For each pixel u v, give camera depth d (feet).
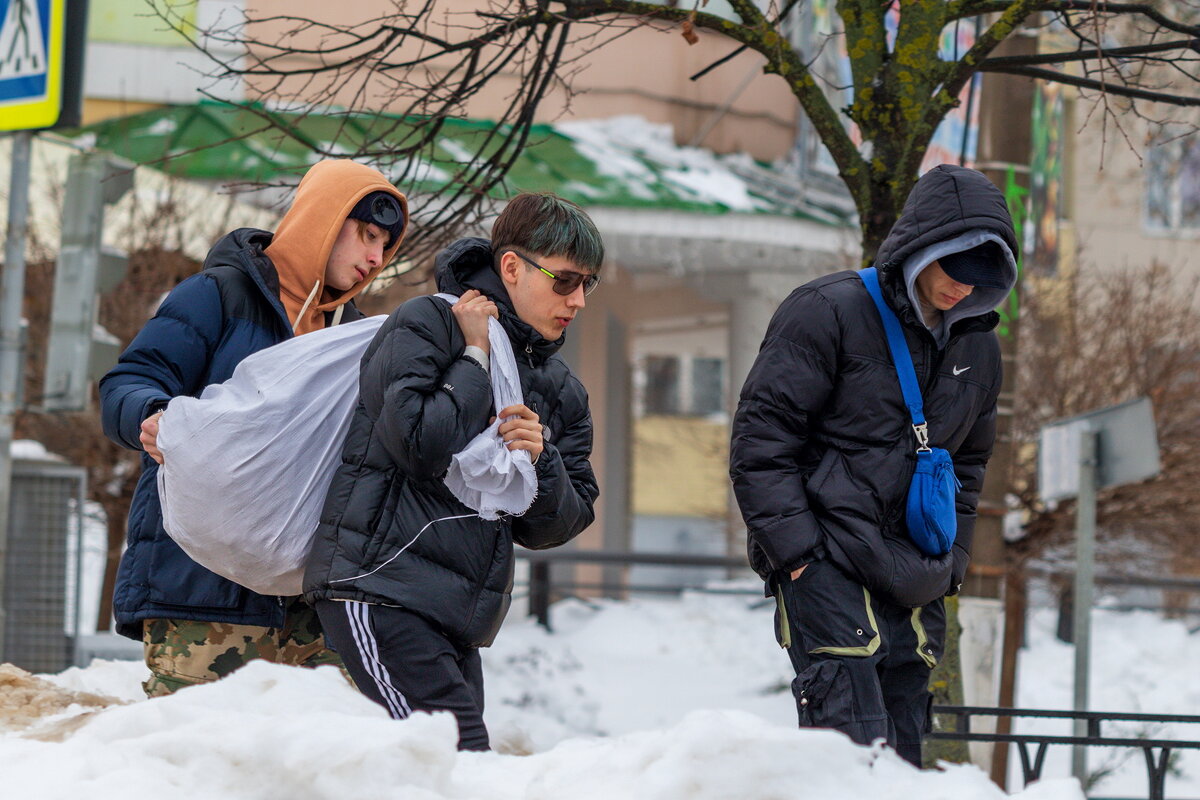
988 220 18.53
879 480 19.17
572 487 17.76
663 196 75.00
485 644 17.25
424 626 16.48
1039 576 58.80
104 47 72.95
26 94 40.24
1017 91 41.52
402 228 20.66
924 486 19.12
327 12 59.26
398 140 37.70
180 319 19.30
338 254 20.16
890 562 18.95
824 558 19.13
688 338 123.34
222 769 12.66
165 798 12.38
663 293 104.83
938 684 31.22
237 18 59.00
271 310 19.83
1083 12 31.14
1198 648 84.58
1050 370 59.93
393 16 34.58
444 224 36.04
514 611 85.10
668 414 181.68
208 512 17.48
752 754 12.91
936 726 31.04
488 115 73.41
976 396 19.89
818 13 72.33
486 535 16.88
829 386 19.30
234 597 18.74
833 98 73.00
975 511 20.71
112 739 13.70
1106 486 39.01
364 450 16.80
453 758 13.01
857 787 12.95
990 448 20.67
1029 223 62.95
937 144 56.03
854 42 30.76
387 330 16.80
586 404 18.58
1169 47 30.19
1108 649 83.87
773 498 19.17
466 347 16.81
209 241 59.21
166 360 19.11
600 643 75.20
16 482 44.62
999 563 38.37
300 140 35.27
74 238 40.42
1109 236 120.67
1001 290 18.97
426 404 16.20
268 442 17.54
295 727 12.73
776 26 31.55
